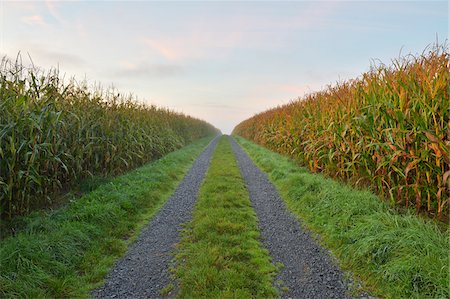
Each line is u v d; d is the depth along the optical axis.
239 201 6.94
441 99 4.38
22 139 5.23
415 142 4.66
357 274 3.82
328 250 4.58
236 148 22.12
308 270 4.05
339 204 5.57
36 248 4.00
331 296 3.46
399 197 5.14
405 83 5.01
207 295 3.43
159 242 5.07
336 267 4.09
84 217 5.37
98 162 8.45
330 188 6.49
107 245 4.77
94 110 8.62
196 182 9.63
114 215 5.72
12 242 4.06
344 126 6.82
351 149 6.39
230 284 3.59
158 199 7.58
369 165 5.98
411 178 5.02
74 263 4.16
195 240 4.98
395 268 3.44
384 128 5.46
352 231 4.54
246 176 10.34
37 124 5.25
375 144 5.28
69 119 7.20
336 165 7.43
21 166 5.28
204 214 6.09
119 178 8.29
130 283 3.84
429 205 4.59
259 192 8.13
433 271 3.24
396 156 4.81
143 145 11.60
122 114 10.18
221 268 3.96
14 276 3.49
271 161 11.73
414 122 4.68
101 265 4.23
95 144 8.28
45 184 5.89
